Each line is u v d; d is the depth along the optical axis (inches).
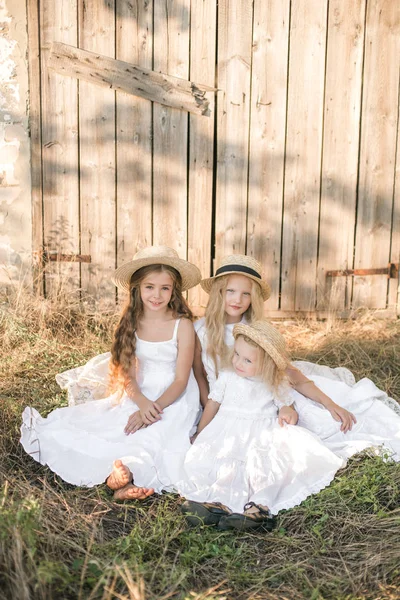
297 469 103.4
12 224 168.9
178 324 117.4
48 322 162.2
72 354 151.6
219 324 118.0
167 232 172.9
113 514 98.6
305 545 90.5
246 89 167.3
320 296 178.9
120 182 169.6
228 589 80.0
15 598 70.9
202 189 171.3
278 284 177.8
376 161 173.6
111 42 163.3
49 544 82.0
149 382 117.5
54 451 109.9
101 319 165.6
